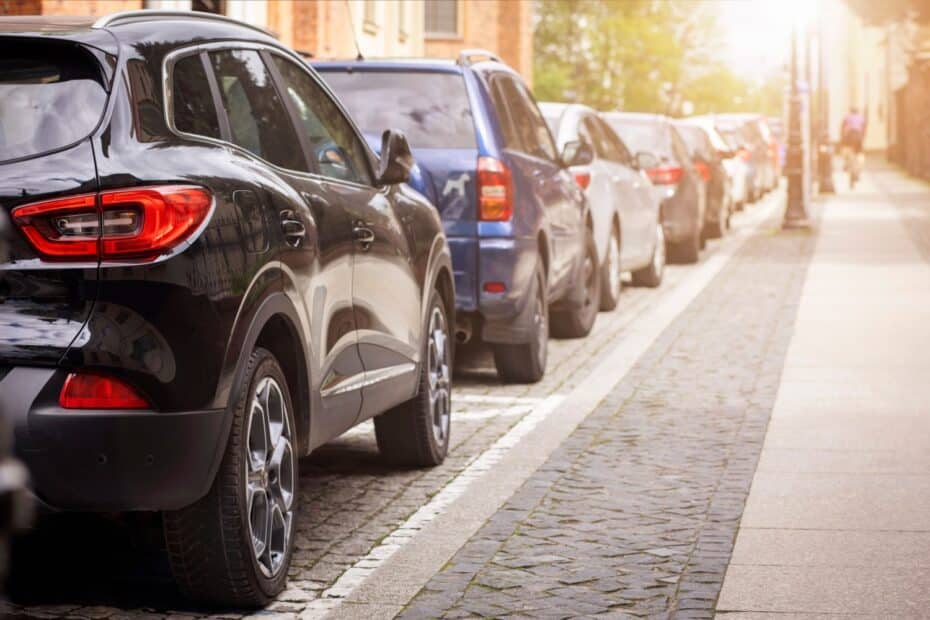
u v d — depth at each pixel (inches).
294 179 289.3
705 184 1225.4
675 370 556.7
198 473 240.2
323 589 276.2
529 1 2454.5
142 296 233.0
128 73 246.5
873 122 4025.6
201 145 256.5
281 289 265.4
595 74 3353.8
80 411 229.1
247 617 258.5
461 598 266.5
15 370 228.8
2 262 229.6
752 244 1213.7
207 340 239.9
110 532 314.5
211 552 251.1
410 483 369.4
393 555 298.4
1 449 119.6
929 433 418.3
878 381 514.0
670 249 1053.2
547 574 281.1
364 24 1481.3
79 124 237.8
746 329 673.6
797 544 299.4
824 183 2038.6
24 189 231.0
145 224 234.2
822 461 382.6
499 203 497.0
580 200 633.0
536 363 530.3
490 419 461.4
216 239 244.4
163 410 234.2
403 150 342.0
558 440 422.3
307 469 388.2
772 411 461.1
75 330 229.6
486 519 327.3
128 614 259.1
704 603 259.3
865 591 265.7
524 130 555.5
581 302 648.4
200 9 955.3
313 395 285.3
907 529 310.3
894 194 2012.8
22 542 305.1
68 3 729.0
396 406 373.1
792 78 1342.3
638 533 311.6
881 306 739.4
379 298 328.5
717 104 3481.8
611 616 253.9
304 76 321.1
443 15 2416.3
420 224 368.8
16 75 242.4
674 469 377.4
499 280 497.0
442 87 508.1
